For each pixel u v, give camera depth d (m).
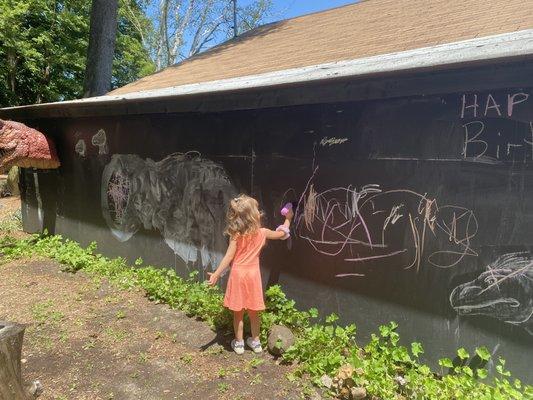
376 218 3.91
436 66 2.96
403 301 3.78
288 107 4.52
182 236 5.89
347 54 5.56
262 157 4.80
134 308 5.11
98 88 11.26
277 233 4.21
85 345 4.23
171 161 5.96
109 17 11.26
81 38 22.45
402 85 3.35
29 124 8.71
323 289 4.34
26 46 19.17
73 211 7.95
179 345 4.24
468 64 2.83
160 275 6.00
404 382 3.50
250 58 7.75
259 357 3.96
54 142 8.13
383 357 3.70
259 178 4.85
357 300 4.08
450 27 5.25
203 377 3.65
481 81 2.99
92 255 7.38
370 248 3.97
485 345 3.36
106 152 7.08
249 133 4.92
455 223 3.47
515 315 3.21
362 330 4.05
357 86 3.61
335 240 4.21
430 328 3.63
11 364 3.03
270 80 4.67
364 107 3.93
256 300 3.94
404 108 3.69
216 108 4.86
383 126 3.82
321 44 6.83
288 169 4.57
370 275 3.98
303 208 4.45
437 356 3.60
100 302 5.33
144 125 6.34
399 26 6.30
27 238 8.66
